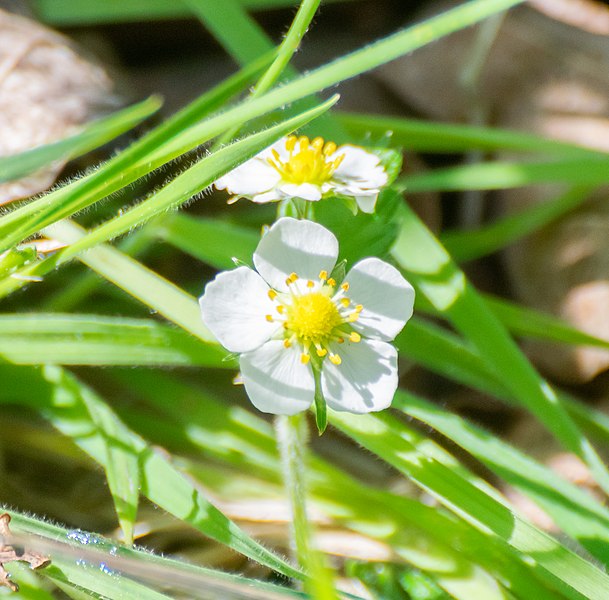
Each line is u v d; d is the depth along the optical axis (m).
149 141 0.26
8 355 0.28
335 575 0.28
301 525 0.27
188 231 0.29
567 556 0.27
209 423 0.29
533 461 0.28
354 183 0.27
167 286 0.28
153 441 0.29
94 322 0.28
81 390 0.28
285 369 0.26
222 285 0.26
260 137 0.26
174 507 0.27
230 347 0.26
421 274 0.29
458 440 0.28
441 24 0.26
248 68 0.27
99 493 0.29
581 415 0.29
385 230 0.27
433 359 0.29
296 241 0.26
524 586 0.28
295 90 0.26
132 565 0.26
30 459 0.29
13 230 0.26
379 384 0.26
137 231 0.29
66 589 0.27
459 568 0.28
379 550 0.28
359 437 0.27
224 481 0.29
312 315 0.26
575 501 0.28
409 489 0.29
